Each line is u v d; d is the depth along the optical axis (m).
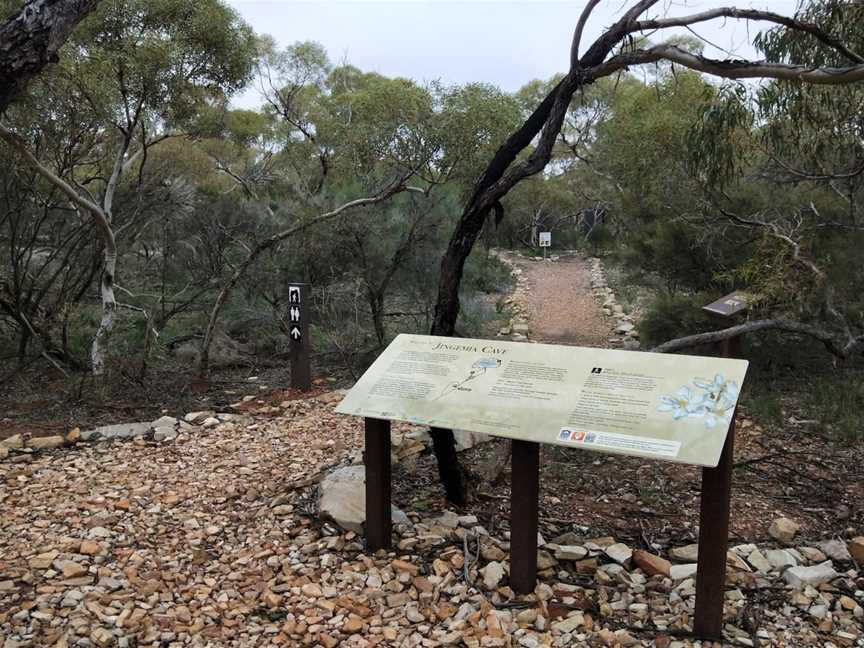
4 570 3.27
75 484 4.50
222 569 3.34
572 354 3.19
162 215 9.72
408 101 7.42
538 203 26.84
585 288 15.95
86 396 6.75
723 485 2.66
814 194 7.26
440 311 4.02
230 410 6.48
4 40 2.65
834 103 5.16
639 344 9.89
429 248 9.21
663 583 3.20
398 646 2.70
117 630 2.78
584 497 4.41
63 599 3.01
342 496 3.84
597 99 18.69
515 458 3.00
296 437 5.59
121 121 7.60
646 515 4.14
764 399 6.43
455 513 3.96
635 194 10.12
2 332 9.02
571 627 2.83
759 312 5.70
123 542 3.62
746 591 3.15
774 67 3.52
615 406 2.85
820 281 5.66
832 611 3.01
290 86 15.50
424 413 3.16
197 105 7.89
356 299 8.92
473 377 3.26
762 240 5.97
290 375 7.68
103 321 7.05
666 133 8.59
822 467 4.98
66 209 8.01
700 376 2.83
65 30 2.78
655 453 2.60
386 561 3.36
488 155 7.53
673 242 8.33
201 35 6.95
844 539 3.85
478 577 3.23
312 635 2.78
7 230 8.62
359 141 7.95
